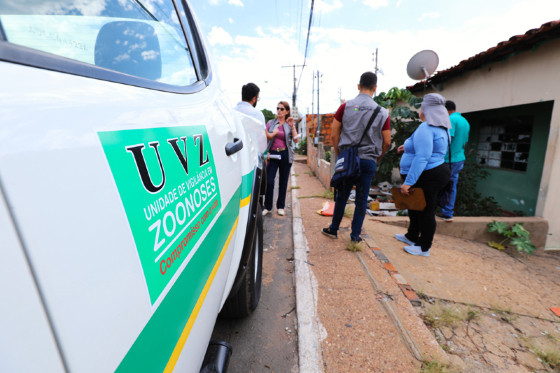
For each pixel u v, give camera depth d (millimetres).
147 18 1088
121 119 609
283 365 1789
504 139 6438
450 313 2387
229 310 2037
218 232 1169
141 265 587
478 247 4352
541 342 2283
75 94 524
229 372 1731
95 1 814
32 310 364
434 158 2980
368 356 1809
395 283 2652
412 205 3158
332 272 2779
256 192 2016
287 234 3879
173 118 881
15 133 380
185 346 803
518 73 4770
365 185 3074
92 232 462
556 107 4289
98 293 463
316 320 2111
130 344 538
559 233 4578
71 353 408
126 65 891
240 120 1996
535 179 5621
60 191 418
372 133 2891
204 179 1048
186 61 1367
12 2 572
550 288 3299
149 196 643
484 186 6977
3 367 325
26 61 481
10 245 347
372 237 3738
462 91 6098
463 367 1890
